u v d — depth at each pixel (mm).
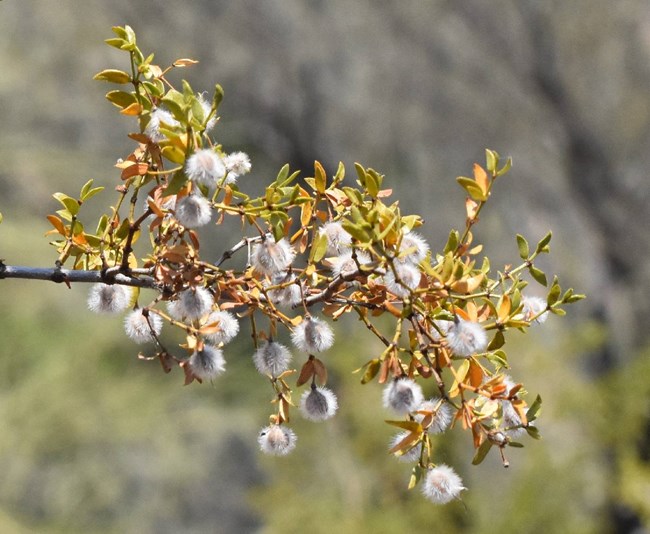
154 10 16375
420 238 2584
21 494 13016
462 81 16953
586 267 15781
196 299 2574
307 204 2699
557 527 10758
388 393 2486
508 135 16688
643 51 17047
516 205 16062
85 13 16234
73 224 2740
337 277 2619
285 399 2715
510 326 2580
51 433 13555
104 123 15961
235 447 14242
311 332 2607
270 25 16641
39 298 14430
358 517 10750
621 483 11773
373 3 17156
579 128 17000
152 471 13766
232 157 2654
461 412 2480
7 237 14305
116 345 14422
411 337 2562
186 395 14312
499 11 17562
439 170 16359
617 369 13922
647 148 16594
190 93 2375
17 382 13852
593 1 17344
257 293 2631
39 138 15461
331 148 16609
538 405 2582
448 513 10656
